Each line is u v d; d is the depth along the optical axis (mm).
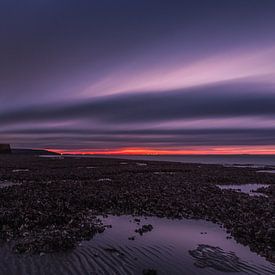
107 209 23172
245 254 14094
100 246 14391
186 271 11945
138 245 14836
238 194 31609
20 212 19625
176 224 19422
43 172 53500
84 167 70062
